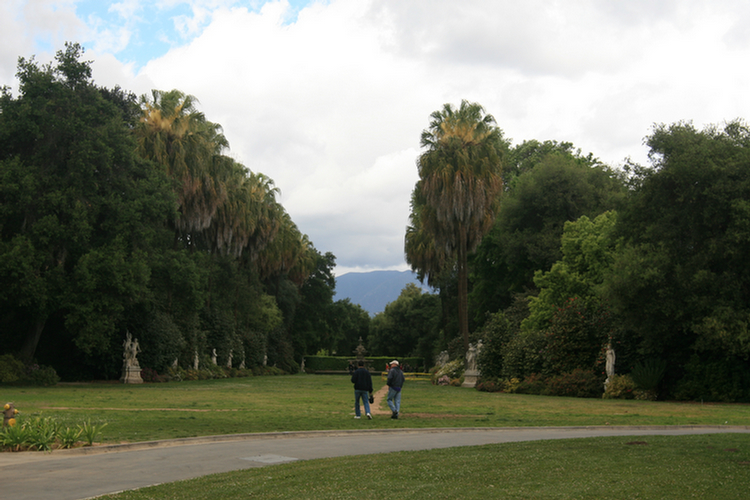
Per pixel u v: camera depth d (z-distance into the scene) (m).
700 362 23.81
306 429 12.64
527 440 11.34
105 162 30.72
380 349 100.06
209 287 53.56
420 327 95.69
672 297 23.27
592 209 42.38
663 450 9.54
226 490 6.69
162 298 41.50
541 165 44.84
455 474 7.60
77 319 29.67
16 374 29.23
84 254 29.64
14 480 7.47
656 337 24.50
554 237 41.34
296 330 81.94
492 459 8.75
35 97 30.59
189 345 45.78
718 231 23.44
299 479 7.31
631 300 23.88
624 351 26.44
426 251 51.66
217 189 43.12
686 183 23.62
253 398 22.97
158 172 36.12
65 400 19.69
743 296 22.98
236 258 60.00
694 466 8.05
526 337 31.34
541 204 42.94
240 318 60.22
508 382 30.50
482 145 38.28
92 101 32.75
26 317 33.62
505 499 6.19
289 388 32.16
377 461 8.62
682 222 23.95
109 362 36.59
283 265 70.12
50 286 29.23
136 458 9.12
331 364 91.44
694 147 23.58
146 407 17.70
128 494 6.49
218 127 45.81
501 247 45.12
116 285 29.83
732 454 9.08
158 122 39.78
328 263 87.12
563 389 27.08
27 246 28.12
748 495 6.30
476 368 37.12
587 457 8.87
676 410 18.66
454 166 37.47
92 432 10.17
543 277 35.31
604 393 25.38
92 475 7.79
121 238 31.09
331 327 87.06
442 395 26.59
